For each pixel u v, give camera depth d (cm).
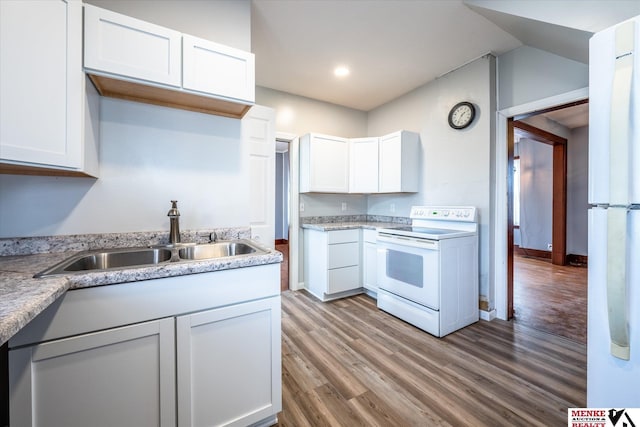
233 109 173
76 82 115
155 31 134
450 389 160
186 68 141
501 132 256
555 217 471
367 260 325
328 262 309
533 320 256
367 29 221
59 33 110
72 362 94
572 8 147
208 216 179
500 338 222
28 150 101
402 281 259
